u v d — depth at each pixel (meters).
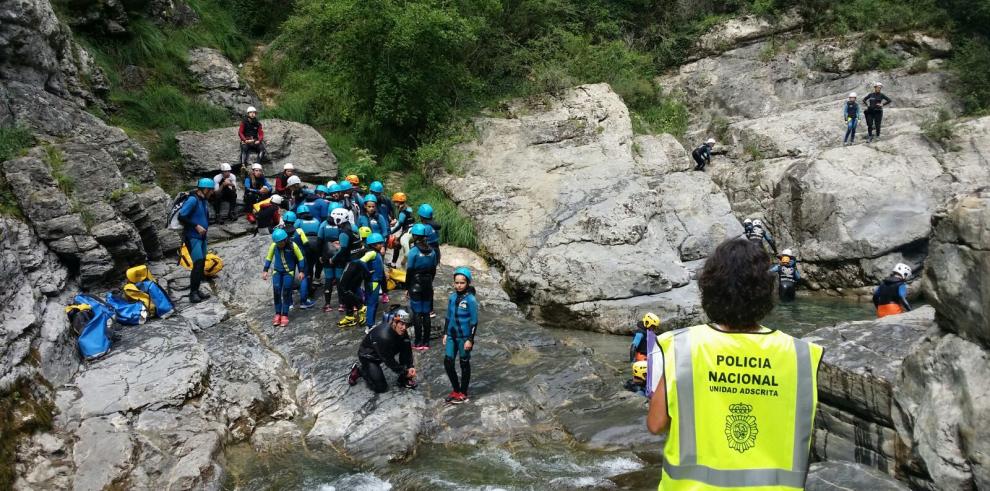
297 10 21.08
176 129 16.36
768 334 2.18
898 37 22.06
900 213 15.52
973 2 21.22
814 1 23.14
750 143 19.52
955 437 4.53
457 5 18.61
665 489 2.16
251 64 21.06
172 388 7.79
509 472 6.99
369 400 8.37
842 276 15.85
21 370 7.20
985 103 20.44
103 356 8.53
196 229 10.60
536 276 13.34
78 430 6.99
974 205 4.51
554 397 8.73
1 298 7.73
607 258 13.41
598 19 23.19
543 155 16.98
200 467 6.67
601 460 7.24
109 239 10.16
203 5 21.31
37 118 11.40
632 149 17.84
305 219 11.05
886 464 5.34
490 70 20.23
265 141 16.03
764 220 17.44
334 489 6.67
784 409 2.11
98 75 15.52
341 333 10.12
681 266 13.78
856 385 5.58
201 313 10.28
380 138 18.19
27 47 11.81
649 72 23.19
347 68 17.56
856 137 18.66
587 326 12.80
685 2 24.25
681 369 2.17
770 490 2.06
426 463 7.23
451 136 17.44
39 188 9.85
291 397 8.65
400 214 12.48
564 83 19.11
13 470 6.29
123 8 17.75
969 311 4.51
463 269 8.32
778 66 22.58
